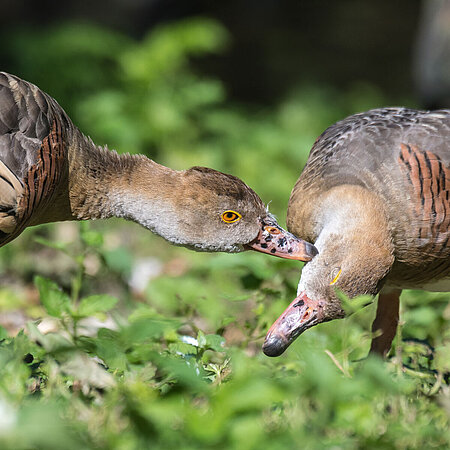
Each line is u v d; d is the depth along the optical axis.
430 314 10.39
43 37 21.88
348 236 9.35
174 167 18.59
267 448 6.58
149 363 8.21
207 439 6.59
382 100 26.97
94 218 10.72
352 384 6.98
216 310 10.99
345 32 31.69
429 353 9.90
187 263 15.34
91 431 6.91
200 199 10.59
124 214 10.77
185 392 7.15
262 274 10.82
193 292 11.20
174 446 6.61
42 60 20.92
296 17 31.86
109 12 27.23
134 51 21.02
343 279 9.20
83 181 10.48
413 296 11.34
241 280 10.88
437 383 8.68
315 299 9.26
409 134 9.91
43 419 6.06
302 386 7.00
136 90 20.22
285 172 18.91
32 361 8.55
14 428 6.01
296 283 11.16
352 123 10.46
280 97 27.59
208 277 13.59
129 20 27.17
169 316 11.19
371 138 9.99
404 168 9.69
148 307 10.30
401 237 9.71
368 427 7.23
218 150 19.42
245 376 7.18
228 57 29.39
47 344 8.02
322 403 7.09
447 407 7.92
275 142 19.72
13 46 21.53
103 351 8.09
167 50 20.53
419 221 9.65
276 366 9.23
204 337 9.04
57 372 7.86
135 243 16.16
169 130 19.19
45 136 9.80
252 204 10.66
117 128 18.36
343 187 9.73
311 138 20.33
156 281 11.30
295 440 6.73
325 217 9.76
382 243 9.41
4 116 9.61
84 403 7.59
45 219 10.62
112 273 12.23
